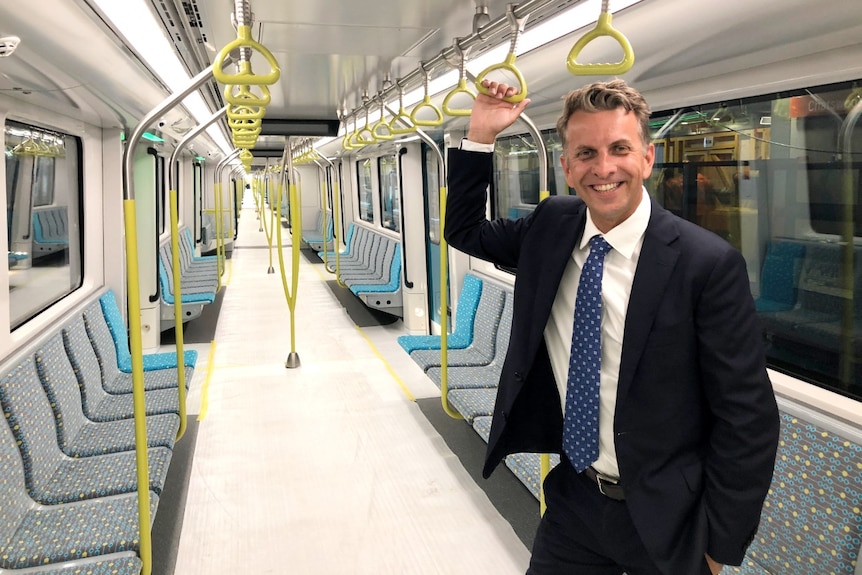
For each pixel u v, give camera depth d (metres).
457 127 4.57
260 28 2.43
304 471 3.33
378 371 5.08
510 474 3.29
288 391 4.60
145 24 2.11
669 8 1.78
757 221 2.31
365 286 6.89
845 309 1.98
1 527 2.04
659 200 2.84
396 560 2.56
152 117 1.88
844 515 1.67
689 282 1.22
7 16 1.57
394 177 7.79
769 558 1.89
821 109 2.02
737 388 1.19
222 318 7.17
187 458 3.48
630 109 1.24
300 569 2.51
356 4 2.11
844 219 1.97
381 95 3.32
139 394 1.98
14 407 2.33
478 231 1.72
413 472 3.32
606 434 1.43
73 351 3.14
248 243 16.09
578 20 2.01
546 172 2.31
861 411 1.82
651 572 1.43
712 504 1.24
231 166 13.16
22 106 2.80
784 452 1.87
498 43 2.47
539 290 1.48
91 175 4.03
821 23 1.62
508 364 1.55
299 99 4.60
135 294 1.94
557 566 1.63
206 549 2.64
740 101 2.33
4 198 2.58
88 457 2.70
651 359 1.26
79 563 1.95
